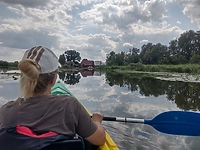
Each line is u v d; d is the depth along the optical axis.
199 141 4.06
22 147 1.16
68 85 14.53
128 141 4.03
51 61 1.44
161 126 2.56
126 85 14.44
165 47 61.97
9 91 10.04
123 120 2.46
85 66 75.75
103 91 11.15
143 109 6.65
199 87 12.09
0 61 49.44
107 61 81.75
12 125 1.25
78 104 1.41
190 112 2.58
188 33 58.00
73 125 1.33
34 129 1.27
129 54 71.19
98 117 1.79
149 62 59.78
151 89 11.66
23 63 1.33
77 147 1.31
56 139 1.21
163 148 3.71
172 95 9.36
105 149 1.81
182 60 49.78
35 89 1.38
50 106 1.34
